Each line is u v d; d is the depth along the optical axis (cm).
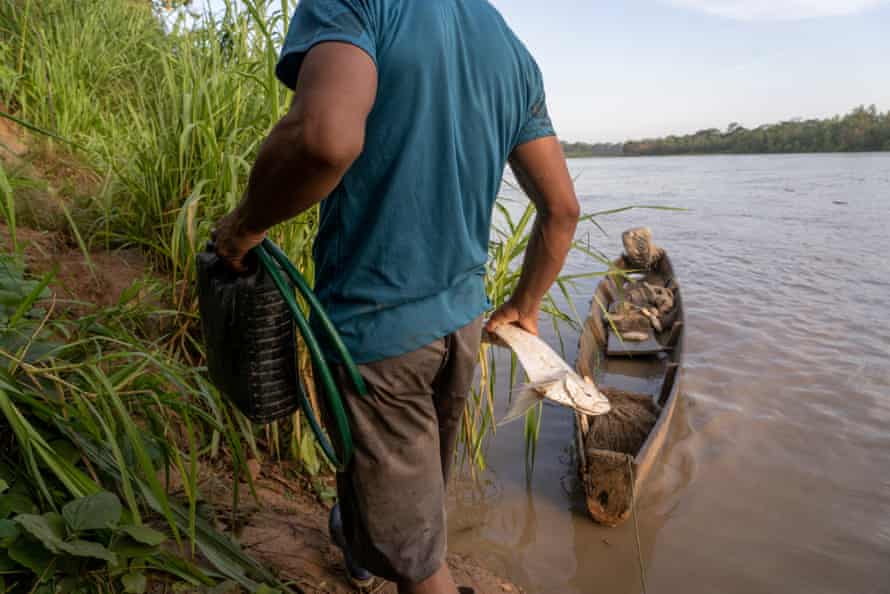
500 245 332
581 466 386
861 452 486
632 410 461
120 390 203
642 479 382
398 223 129
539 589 326
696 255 1416
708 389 604
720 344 749
